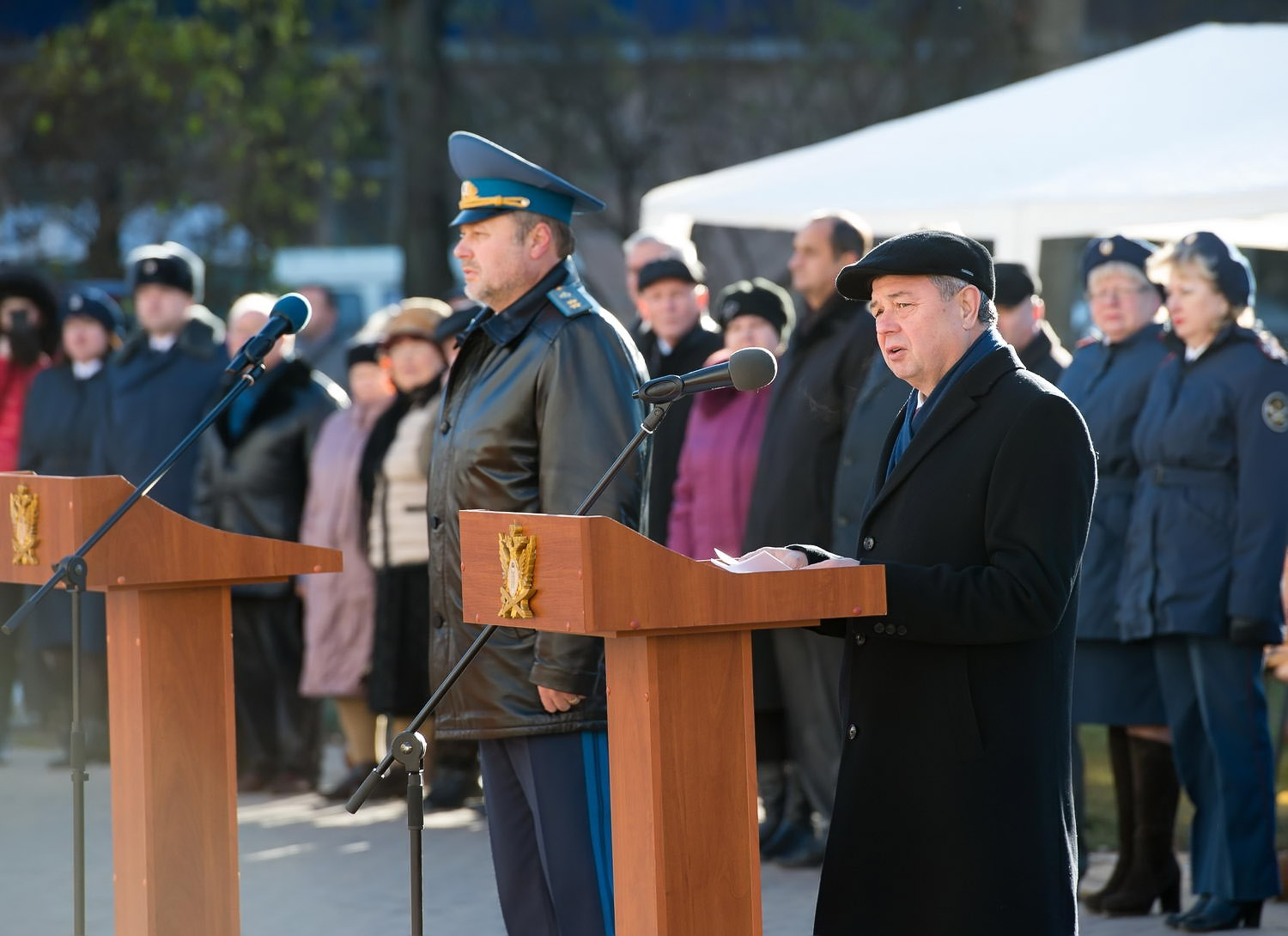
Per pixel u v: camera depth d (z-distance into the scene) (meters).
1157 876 10.94
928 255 6.83
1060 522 6.60
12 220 33.81
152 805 8.16
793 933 10.50
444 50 30.11
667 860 6.31
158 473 8.17
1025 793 6.66
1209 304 10.53
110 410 16.55
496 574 6.62
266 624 15.88
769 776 12.54
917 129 15.09
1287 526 10.26
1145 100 14.05
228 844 8.36
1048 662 6.80
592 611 6.03
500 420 8.32
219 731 8.36
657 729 6.30
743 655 6.48
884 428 11.19
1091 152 13.72
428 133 29.39
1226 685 10.40
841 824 6.88
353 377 15.72
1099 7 35.69
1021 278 12.01
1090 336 13.15
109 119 32.94
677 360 13.39
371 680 14.68
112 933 10.99
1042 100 14.67
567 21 36.03
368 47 37.50
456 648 8.35
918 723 6.76
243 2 32.50
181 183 33.28
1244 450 10.30
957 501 6.76
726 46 36.03
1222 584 10.37
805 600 6.38
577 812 8.09
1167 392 10.75
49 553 8.20
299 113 33.25
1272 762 10.45
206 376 16.48
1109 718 10.96
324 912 11.45
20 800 15.47
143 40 32.00
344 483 15.50
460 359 8.64
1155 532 10.62
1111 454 11.19
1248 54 14.08
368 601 15.36
